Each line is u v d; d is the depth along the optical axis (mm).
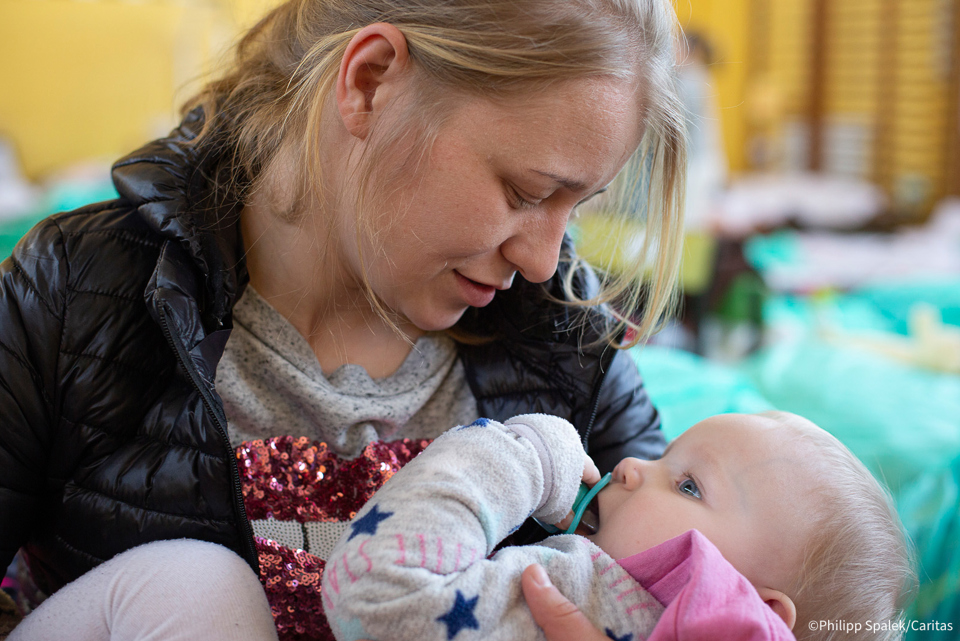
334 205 879
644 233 1031
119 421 896
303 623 952
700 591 758
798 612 891
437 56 753
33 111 4398
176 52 4445
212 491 883
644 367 2195
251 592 845
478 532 801
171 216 879
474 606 759
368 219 824
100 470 899
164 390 922
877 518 924
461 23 759
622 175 1062
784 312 3756
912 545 1046
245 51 1046
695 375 2158
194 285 884
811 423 1003
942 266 4016
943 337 2641
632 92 785
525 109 742
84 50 4406
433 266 832
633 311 1105
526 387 1059
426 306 878
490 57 735
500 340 1051
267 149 935
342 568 773
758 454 938
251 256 962
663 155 939
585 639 768
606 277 1125
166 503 892
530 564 816
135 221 944
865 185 5559
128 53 4449
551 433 911
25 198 4059
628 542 923
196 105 1101
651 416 1167
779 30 6020
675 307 1111
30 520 917
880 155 5512
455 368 1044
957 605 1659
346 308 967
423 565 758
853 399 2168
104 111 4508
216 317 877
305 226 916
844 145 5711
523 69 732
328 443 957
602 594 833
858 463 969
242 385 935
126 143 4559
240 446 935
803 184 5465
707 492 932
